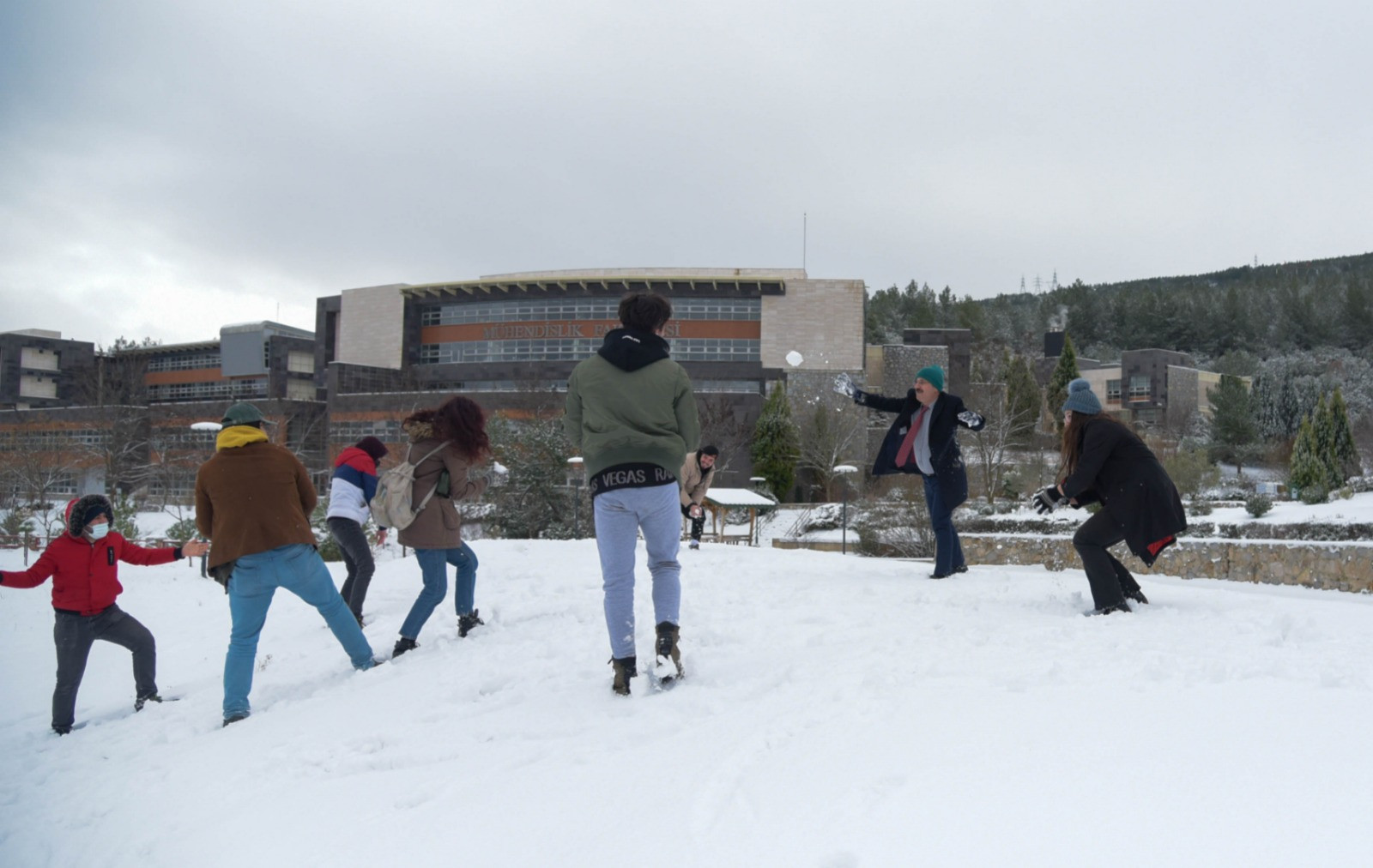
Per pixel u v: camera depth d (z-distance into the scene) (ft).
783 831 8.00
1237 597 21.36
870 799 8.41
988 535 66.69
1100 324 485.15
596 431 14.58
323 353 235.81
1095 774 8.32
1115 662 13.37
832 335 204.13
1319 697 10.48
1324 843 6.60
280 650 25.70
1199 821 7.14
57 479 153.79
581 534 89.10
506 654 19.02
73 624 22.27
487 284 215.31
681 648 17.71
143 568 60.75
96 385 204.74
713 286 207.82
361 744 13.43
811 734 10.69
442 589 21.62
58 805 13.42
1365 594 41.34
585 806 9.41
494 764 11.52
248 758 13.97
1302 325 437.99
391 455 133.28
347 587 26.91
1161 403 250.57
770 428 168.45
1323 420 85.61
